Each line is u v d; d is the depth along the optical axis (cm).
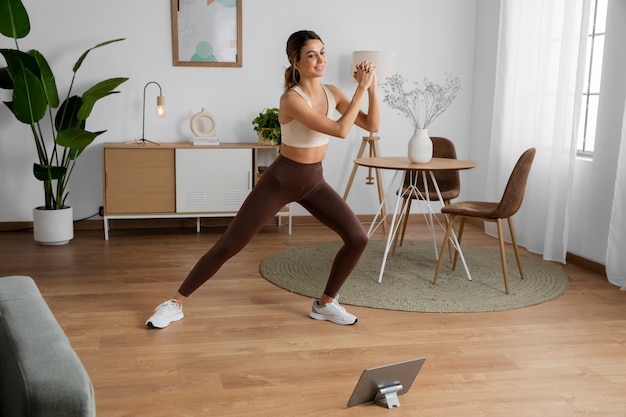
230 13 559
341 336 330
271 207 334
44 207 515
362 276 429
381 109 602
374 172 609
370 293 394
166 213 538
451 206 415
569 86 465
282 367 293
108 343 316
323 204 336
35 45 534
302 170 329
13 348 142
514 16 531
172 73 559
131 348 311
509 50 535
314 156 329
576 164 475
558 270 457
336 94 339
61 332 152
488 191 561
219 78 568
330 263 460
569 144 470
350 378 283
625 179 412
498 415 254
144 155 526
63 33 537
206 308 367
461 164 420
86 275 428
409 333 336
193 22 555
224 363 296
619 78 432
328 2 579
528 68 518
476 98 612
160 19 550
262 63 573
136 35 548
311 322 349
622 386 280
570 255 482
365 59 550
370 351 312
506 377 287
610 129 441
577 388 277
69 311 359
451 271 445
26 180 550
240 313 360
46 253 483
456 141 625
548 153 495
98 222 566
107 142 556
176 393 266
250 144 554
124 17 544
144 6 546
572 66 465
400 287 407
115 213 528
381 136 606
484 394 271
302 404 260
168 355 304
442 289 405
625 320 360
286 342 321
